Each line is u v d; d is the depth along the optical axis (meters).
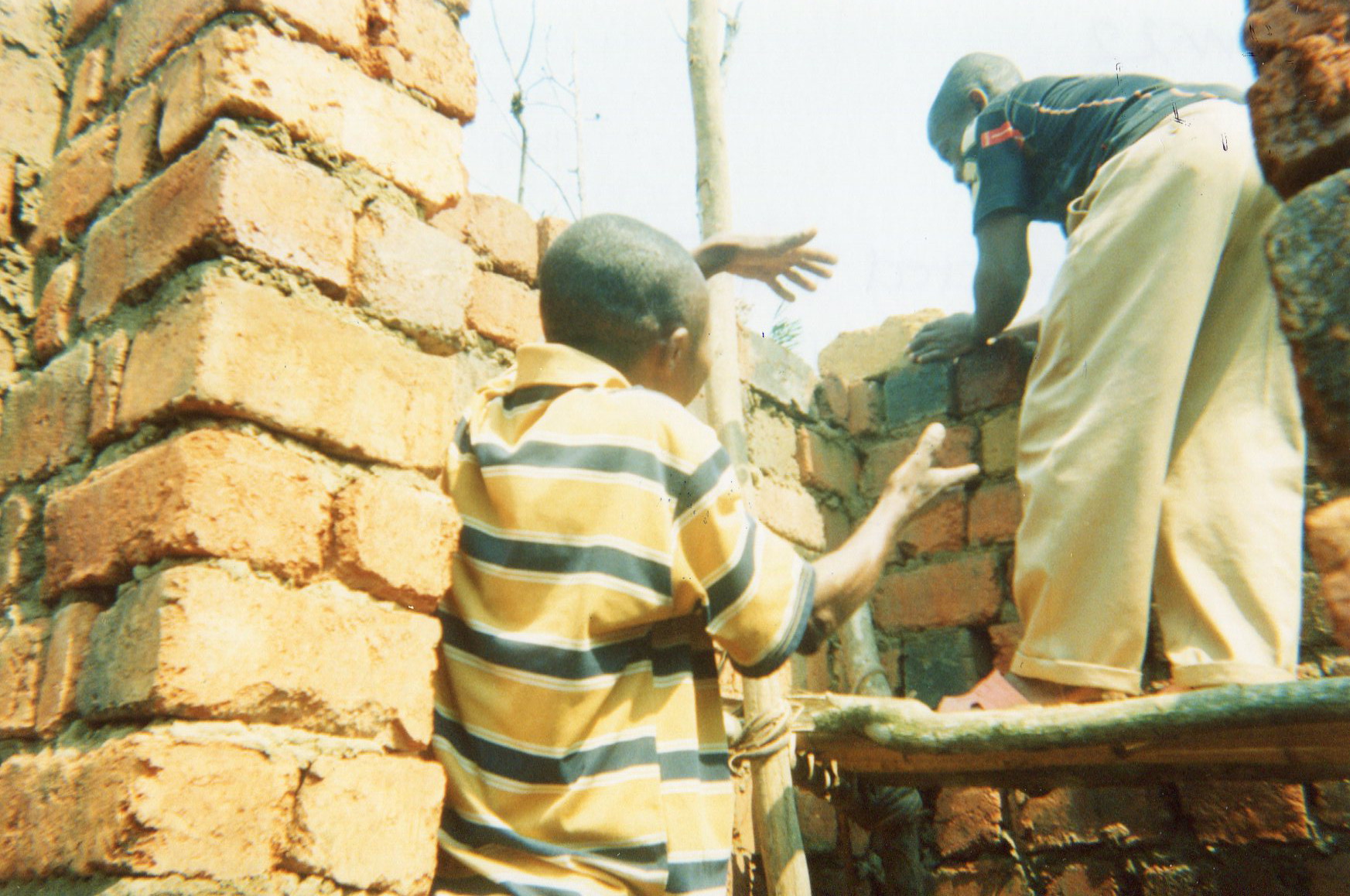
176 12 1.39
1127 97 2.52
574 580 1.19
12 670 1.21
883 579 3.18
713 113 2.61
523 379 1.36
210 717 1.02
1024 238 2.80
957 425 3.22
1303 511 2.23
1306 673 2.40
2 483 1.37
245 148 1.21
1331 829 2.29
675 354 1.43
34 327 1.45
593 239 1.42
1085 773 2.12
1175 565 2.06
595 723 1.17
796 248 2.03
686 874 1.14
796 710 2.15
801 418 3.23
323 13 1.32
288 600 1.09
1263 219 2.17
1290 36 1.05
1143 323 2.15
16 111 1.54
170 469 1.08
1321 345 0.97
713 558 1.22
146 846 0.96
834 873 2.70
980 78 3.11
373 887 1.07
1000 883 2.59
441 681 1.24
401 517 1.19
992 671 3.01
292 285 1.21
